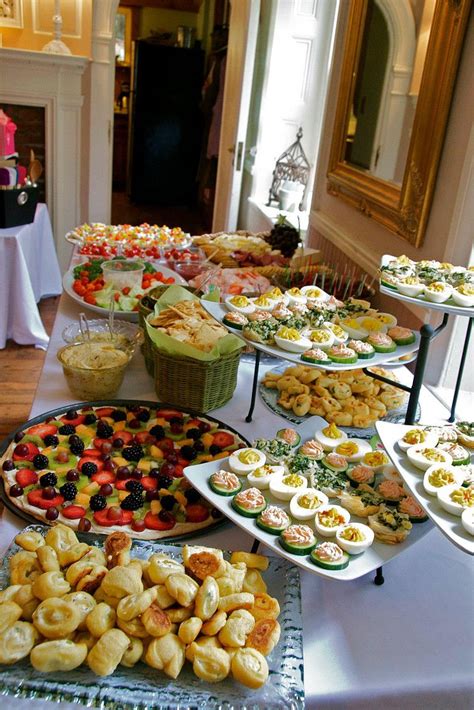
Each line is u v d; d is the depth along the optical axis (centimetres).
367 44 251
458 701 86
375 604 98
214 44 679
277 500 104
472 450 108
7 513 110
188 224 713
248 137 468
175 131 775
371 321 138
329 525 95
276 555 104
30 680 74
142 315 174
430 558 110
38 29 423
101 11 416
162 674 77
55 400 151
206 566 87
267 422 148
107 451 125
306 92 412
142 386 162
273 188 416
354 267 257
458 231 168
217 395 150
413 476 97
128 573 82
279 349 127
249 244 282
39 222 386
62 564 88
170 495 113
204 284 192
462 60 171
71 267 243
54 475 115
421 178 189
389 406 156
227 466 110
